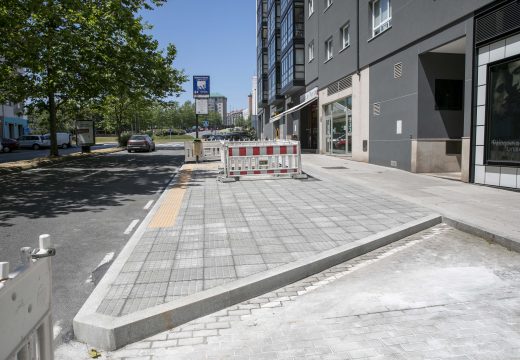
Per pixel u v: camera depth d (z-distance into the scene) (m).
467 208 8.00
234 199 9.50
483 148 10.76
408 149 14.41
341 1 20.59
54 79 21.20
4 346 1.38
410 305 4.12
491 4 10.22
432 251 5.86
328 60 22.89
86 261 5.57
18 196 10.68
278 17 36.44
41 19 17.11
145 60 22.89
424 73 13.69
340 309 4.08
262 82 45.09
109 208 9.09
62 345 3.53
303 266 4.95
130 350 3.45
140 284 4.45
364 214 7.67
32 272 1.64
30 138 45.09
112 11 19.80
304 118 30.14
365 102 18.06
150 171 17.16
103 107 29.42
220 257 5.32
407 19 14.22
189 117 121.50
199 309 3.99
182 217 7.69
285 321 3.87
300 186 11.34
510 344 3.34
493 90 10.41
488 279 4.74
